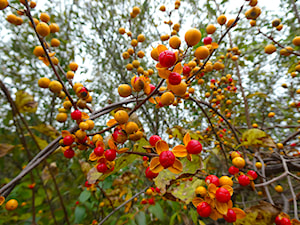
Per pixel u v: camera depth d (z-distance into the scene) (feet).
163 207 1.03
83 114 0.40
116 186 1.02
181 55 0.32
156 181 0.45
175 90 0.33
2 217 0.83
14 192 0.88
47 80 0.37
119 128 0.38
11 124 1.02
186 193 0.45
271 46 0.65
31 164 0.32
